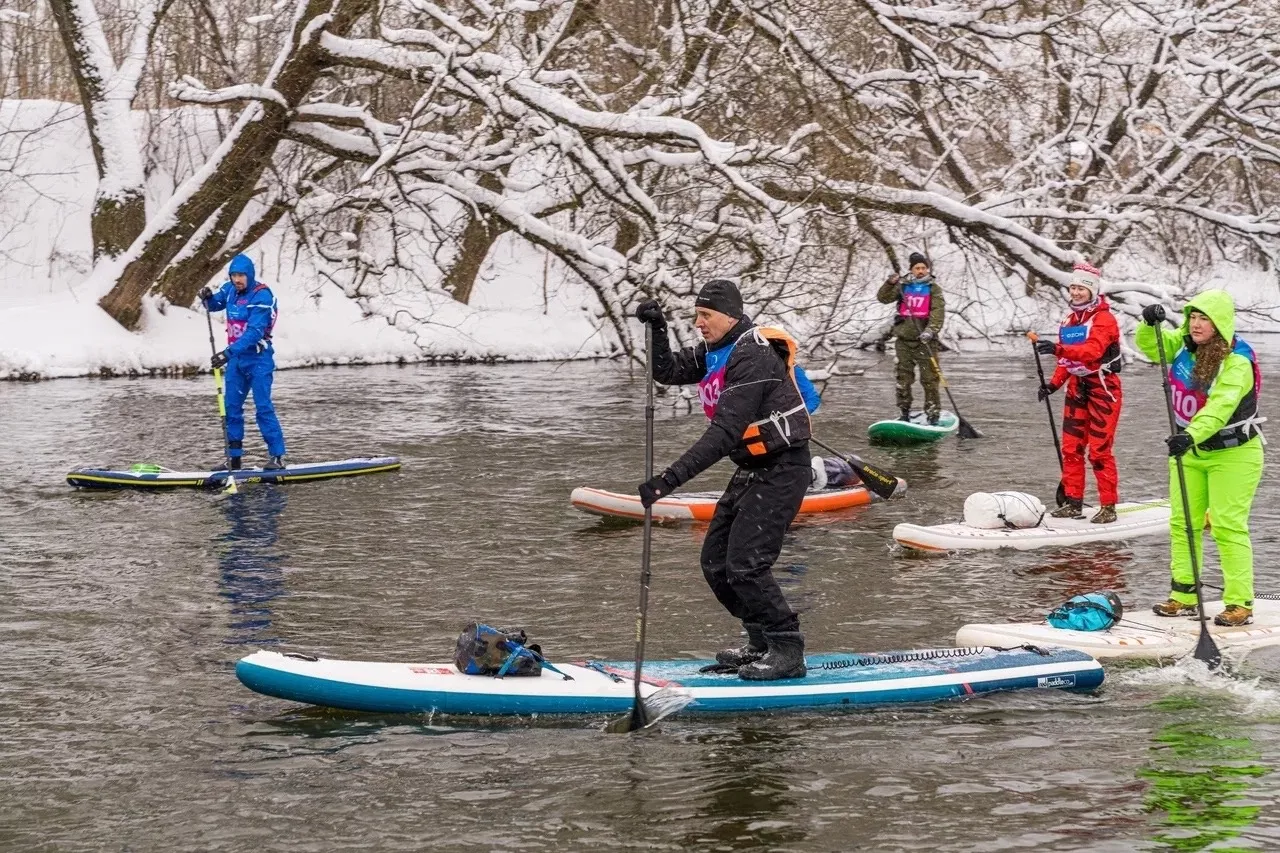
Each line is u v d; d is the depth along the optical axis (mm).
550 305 27500
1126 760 4934
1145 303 15875
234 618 7055
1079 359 9102
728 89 16078
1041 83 18656
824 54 15969
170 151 26484
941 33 16328
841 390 18953
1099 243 19781
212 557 8547
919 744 5121
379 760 4980
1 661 6281
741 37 16453
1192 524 6176
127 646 6539
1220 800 4543
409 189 17266
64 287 24172
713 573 5762
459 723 5391
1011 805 4523
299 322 23938
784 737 5211
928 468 12086
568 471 11969
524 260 28766
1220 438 6504
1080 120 20938
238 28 23000
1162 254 22062
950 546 8727
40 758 5016
